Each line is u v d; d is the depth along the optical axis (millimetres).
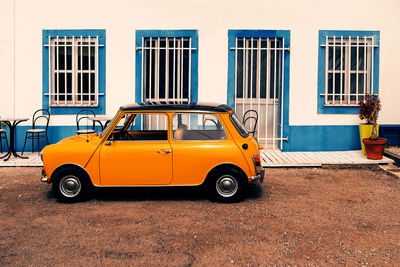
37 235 5344
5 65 10375
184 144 6512
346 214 6133
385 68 10445
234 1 10281
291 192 7273
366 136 9898
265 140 10625
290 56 10359
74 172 6574
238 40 10477
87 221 5852
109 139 6543
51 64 10484
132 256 4727
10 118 9719
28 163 9195
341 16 10320
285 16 10297
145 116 6633
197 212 6219
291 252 4824
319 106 10438
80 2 10305
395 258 4676
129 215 6102
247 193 7207
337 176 8422
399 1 10328
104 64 10398
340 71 10414
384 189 7488
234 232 5426
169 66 10539
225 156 6473
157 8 10320
